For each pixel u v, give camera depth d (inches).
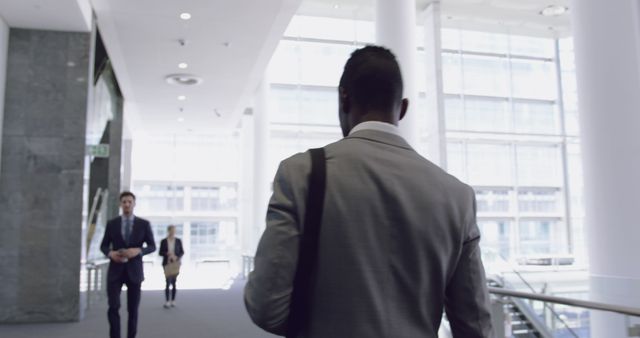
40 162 321.4
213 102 596.7
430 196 40.3
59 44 332.5
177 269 375.9
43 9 306.0
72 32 335.3
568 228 673.0
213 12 360.8
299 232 38.4
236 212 815.1
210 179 813.2
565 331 168.7
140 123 703.7
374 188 39.3
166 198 802.8
